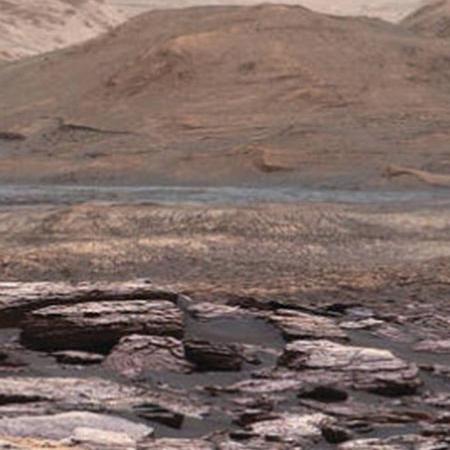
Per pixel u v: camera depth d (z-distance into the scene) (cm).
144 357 3139
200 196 10212
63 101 17288
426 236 7306
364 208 8112
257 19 18388
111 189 11475
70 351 3209
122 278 5784
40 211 7575
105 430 2433
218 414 2722
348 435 2545
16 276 5809
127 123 15738
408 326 4066
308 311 4112
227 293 4925
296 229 7194
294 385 3011
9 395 2705
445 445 2470
